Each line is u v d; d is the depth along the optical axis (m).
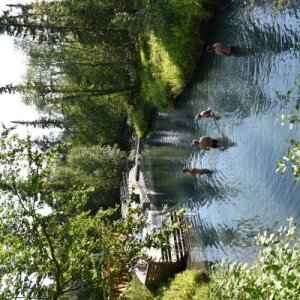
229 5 17.44
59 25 27.81
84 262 10.96
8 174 10.70
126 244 11.46
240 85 16.41
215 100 18.83
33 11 28.52
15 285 10.41
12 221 10.63
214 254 17.89
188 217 21.00
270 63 14.25
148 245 11.43
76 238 11.35
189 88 22.06
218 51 16.97
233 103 17.05
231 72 17.19
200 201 20.20
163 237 11.59
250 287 7.30
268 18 14.34
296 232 11.89
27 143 10.99
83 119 35.69
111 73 31.97
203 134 20.50
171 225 11.89
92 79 31.89
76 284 11.34
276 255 7.37
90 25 27.77
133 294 20.89
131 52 30.75
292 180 12.55
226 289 8.16
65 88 35.16
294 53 12.91
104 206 42.00
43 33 28.02
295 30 12.80
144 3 24.59
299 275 6.88
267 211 14.04
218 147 18.45
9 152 10.77
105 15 26.92
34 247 10.73
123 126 41.50
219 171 18.33
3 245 10.55
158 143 28.27
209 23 19.17
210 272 17.45
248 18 15.77
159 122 27.97
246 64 15.95
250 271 7.75
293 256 7.11
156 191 27.83
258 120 14.91
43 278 10.66
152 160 29.39
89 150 41.47
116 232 12.20
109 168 40.94
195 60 20.56
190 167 22.34
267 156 14.10
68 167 42.19
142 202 29.34
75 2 26.31
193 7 19.25
